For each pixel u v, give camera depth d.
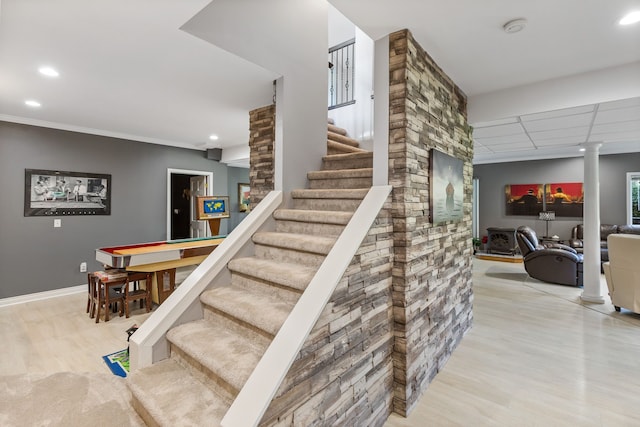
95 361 2.79
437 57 2.53
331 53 5.61
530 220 7.80
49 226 4.58
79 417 1.71
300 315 1.50
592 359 2.85
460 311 3.24
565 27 2.11
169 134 5.29
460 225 3.25
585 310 4.14
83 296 4.65
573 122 3.58
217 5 2.25
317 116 3.21
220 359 1.61
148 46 2.38
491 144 5.18
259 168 3.94
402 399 2.13
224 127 4.82
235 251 2.41
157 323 1.93
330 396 1.59
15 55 2.50
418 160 2.29
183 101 3.63
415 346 2.25
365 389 1.87
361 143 4.83
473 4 1.87
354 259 1.76
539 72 2.82
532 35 2.21
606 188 6.98
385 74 2.19
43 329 3.47
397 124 2.13
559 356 2.91
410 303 2.17
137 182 5.48
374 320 1.96
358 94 4.91
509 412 2.14
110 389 2.00
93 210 4.98
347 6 1.88
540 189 7.64
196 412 1.46
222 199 4.91
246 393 1.27
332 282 1.60
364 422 1.85
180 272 5.96
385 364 2.08
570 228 7.28
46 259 4.56
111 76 2.93
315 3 3.17
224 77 2.97
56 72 2.82
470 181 3.59
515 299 4.62
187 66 2.73
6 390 1.97
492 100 3.29
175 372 1.79
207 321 2.10
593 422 2.04
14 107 3.82
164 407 1.49
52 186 4.59
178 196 8.34
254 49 2.53
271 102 3.63
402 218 2.12
